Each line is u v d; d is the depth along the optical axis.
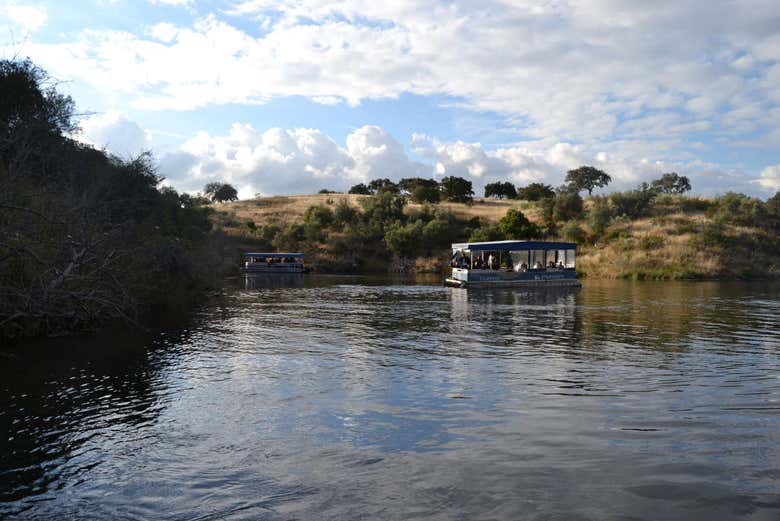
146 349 12.95
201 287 32.12
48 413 7.86
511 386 9.35
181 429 7.16
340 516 4.75
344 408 8.09
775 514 4.70
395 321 18.69
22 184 14.77
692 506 4.86
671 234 63.28
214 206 107.31
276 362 11.50
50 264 13.46
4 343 13.48
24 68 25.66
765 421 7.34
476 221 81.88
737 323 17.89
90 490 5.36
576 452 6.22
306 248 77.12
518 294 31.97
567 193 79.62
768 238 62.75
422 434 6.90
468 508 4.87
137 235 23.66
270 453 6.29
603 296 30.23
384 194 88.56
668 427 7.09
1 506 5.04
